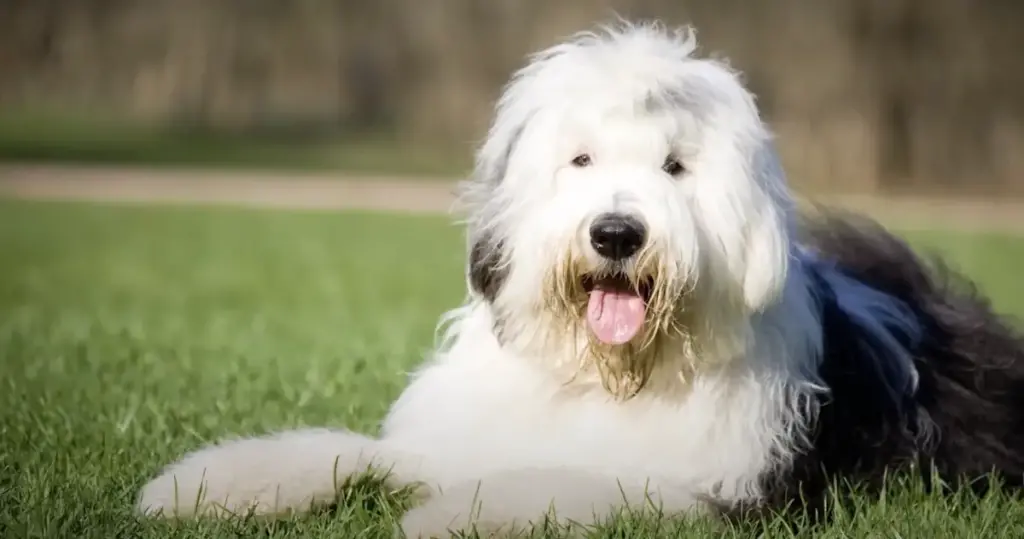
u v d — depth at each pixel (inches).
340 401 358.0
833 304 282.5
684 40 266.2
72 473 268.4
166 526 230.4
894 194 1673.2
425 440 257.9
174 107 2340.1
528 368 255.6
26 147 1968.5
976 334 305.4
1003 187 1721.2
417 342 489.1
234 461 246.4
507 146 255.1
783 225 247.1
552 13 1989.4
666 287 235.8
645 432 249.1
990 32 1724.9
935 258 356.5
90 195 1413.6
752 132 246.8
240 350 469.4
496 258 252.4
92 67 2369.6
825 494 256.7
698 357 246.1
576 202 238.5
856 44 1723.7
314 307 631.2
